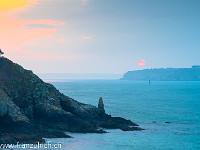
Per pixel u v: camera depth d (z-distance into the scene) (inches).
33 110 2600.9
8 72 2753.4
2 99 2199.8
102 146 1923.0
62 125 2460.6
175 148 1931.6
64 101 2812.5
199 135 2332.7
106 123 2645.2
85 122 2571.4
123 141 2075.5
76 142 1991.9
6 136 1913.1
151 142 2071.9
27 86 2733.8
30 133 2100.1
